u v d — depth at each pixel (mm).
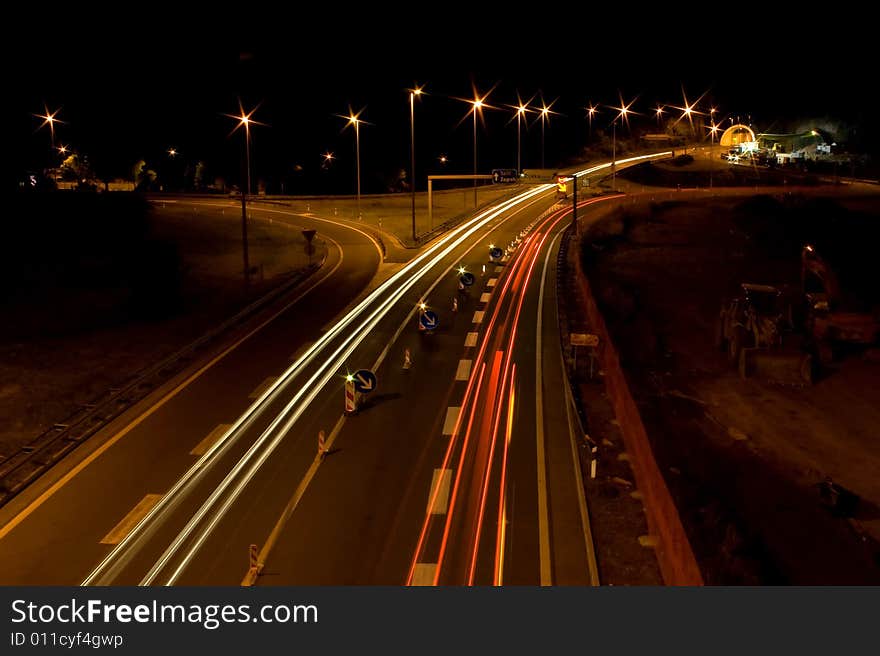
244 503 21078
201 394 30047
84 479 22703
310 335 39031
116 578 17594
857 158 134750
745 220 80188
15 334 40969
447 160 153750
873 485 23641
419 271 56750
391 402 28953
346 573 17609
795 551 19469
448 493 21453
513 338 38062
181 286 53062
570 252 63719
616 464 23234
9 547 19000
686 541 15047
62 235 64500
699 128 185125
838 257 62000
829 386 32250
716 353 37688
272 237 73938
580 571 17438
